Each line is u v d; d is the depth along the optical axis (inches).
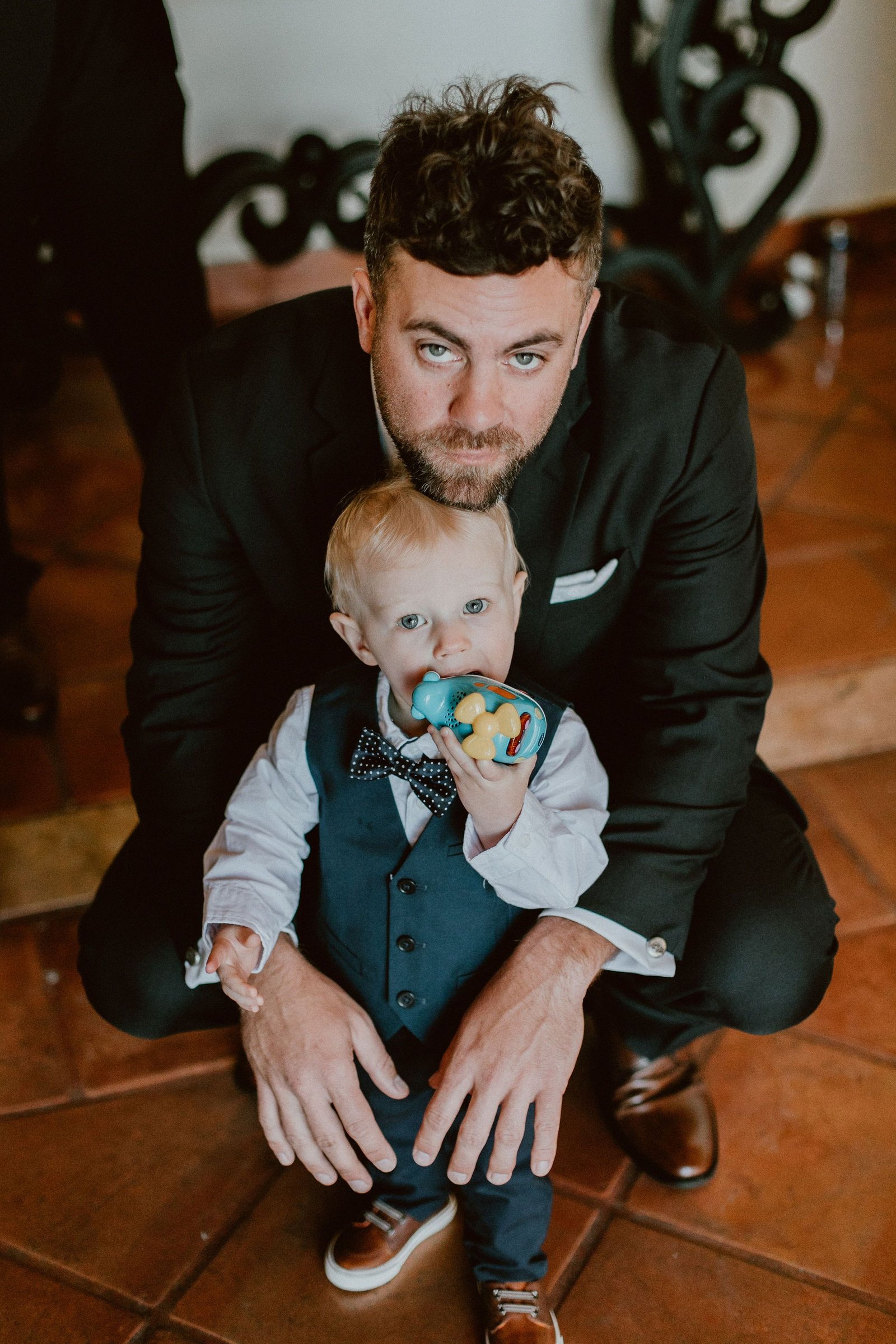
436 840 46.3
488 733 41.0
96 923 55.0
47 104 64.9
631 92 113.7
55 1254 55.8
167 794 52.9
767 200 109.8
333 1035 46.2
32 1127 61.6
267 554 51.7
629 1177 57.7
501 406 41.1
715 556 49.6
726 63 107.9
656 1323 51.9
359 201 116.5
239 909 46.8
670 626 50.8
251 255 125.1
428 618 44.1
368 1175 47.7
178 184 75.0
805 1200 56.2
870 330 122.4
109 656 88.4
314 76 115.3
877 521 96.0
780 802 56.6
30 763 80.6
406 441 43.1
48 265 99.7
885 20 122.5
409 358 40.8
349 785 47.7
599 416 48.1
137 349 79.2
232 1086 63.2
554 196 37.1
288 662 56.2
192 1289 54.1
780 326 116.4
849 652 84.1
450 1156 53.4
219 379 49.6
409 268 38.7
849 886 71.6
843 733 81.4
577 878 46.3
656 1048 56.2
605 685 55.2
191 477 50.1
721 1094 61.1
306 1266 54.8
